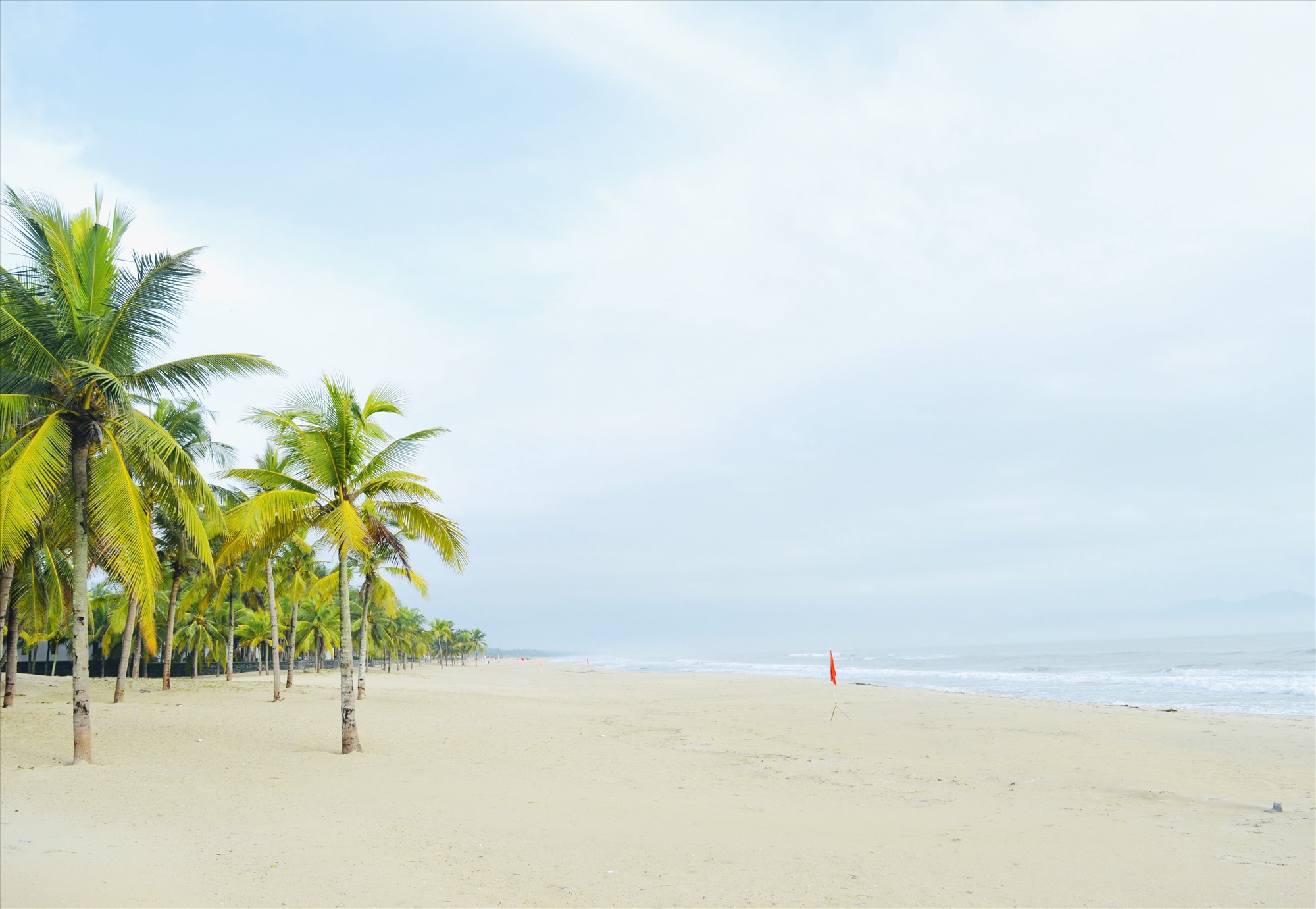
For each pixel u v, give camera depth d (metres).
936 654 179.75
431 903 6.51
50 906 5.93
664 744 19.28
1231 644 153.12
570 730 22.45
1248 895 6.96
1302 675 52.84
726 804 11.30
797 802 11.57
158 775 12.93
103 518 13.66
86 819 9.37
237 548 16.86
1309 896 6.91
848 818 10.37
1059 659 109.06
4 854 7.46
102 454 14.32
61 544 18.00
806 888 7.13
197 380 15.02
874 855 8.32
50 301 14.36
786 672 83.88
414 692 39.06
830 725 24.09
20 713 21.06
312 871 7.40
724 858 8.17
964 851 8.50
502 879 7.28
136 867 7.27
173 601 33.12
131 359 14.66
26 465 12.72
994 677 62.00
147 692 31.78
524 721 24.92
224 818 9.80
